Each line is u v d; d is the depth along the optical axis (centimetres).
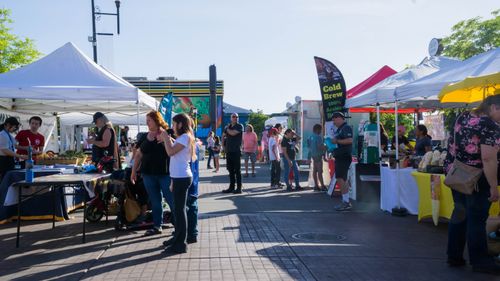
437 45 1187
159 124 711
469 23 2025
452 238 554
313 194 1238
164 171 724
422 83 819
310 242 680
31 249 657
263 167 2297
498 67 719
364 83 1386
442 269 548
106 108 1288
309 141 1338
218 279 512
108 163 845
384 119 2041
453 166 539
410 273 533
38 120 1009
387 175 938
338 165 962
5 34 1959
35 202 880
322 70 1296
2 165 878
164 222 820
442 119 1703
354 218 873
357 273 532
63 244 686
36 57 2069
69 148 1889
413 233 740
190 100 3612
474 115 534
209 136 2109
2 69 1952
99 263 582
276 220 852
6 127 893
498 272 525
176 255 612
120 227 777
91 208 848
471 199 532
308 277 518
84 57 970
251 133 1758
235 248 646
